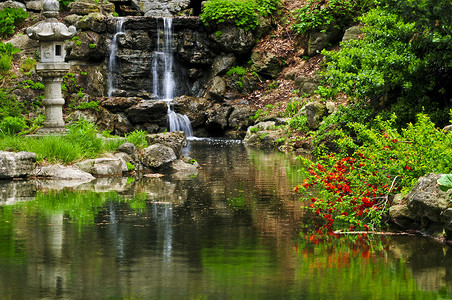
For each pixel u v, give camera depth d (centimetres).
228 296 588
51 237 820
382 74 1520
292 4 2909
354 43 1680
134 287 614
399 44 1548
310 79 2422
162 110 2486
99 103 2470
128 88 2695
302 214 983
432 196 816
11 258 719
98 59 2666
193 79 2773
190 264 696
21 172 1398
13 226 885
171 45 2742
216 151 2009
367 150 960
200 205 1059
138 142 1606
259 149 2075
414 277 646
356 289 607
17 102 2348
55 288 612
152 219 941
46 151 1452
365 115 1634
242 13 2700
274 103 2536
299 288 610
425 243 797
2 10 2720
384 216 923
